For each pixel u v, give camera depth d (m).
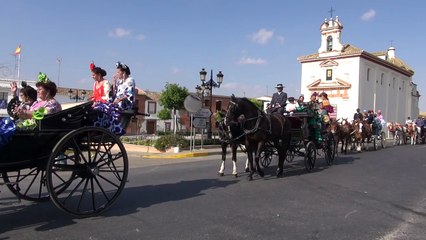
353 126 20.75
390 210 7.67
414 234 6.17
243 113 10.45
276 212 7.25
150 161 16.75
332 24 43.03
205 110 21.19
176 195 8.57
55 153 6.10
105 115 7.08
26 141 5.94
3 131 5.52
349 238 5.90
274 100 13.94
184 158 18.33
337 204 8.03
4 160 5.89
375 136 22.95
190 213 7.04
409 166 14.48
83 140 6.73
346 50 42.53
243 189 9.41
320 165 14.45
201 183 10.20
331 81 42.97
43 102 7.03
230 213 7.11
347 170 13.12
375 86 44.59
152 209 7.25
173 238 5.66
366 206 7.93
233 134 10.90
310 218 6.91
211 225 6.34
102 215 6.76
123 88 7.69
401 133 29.73
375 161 15.94
